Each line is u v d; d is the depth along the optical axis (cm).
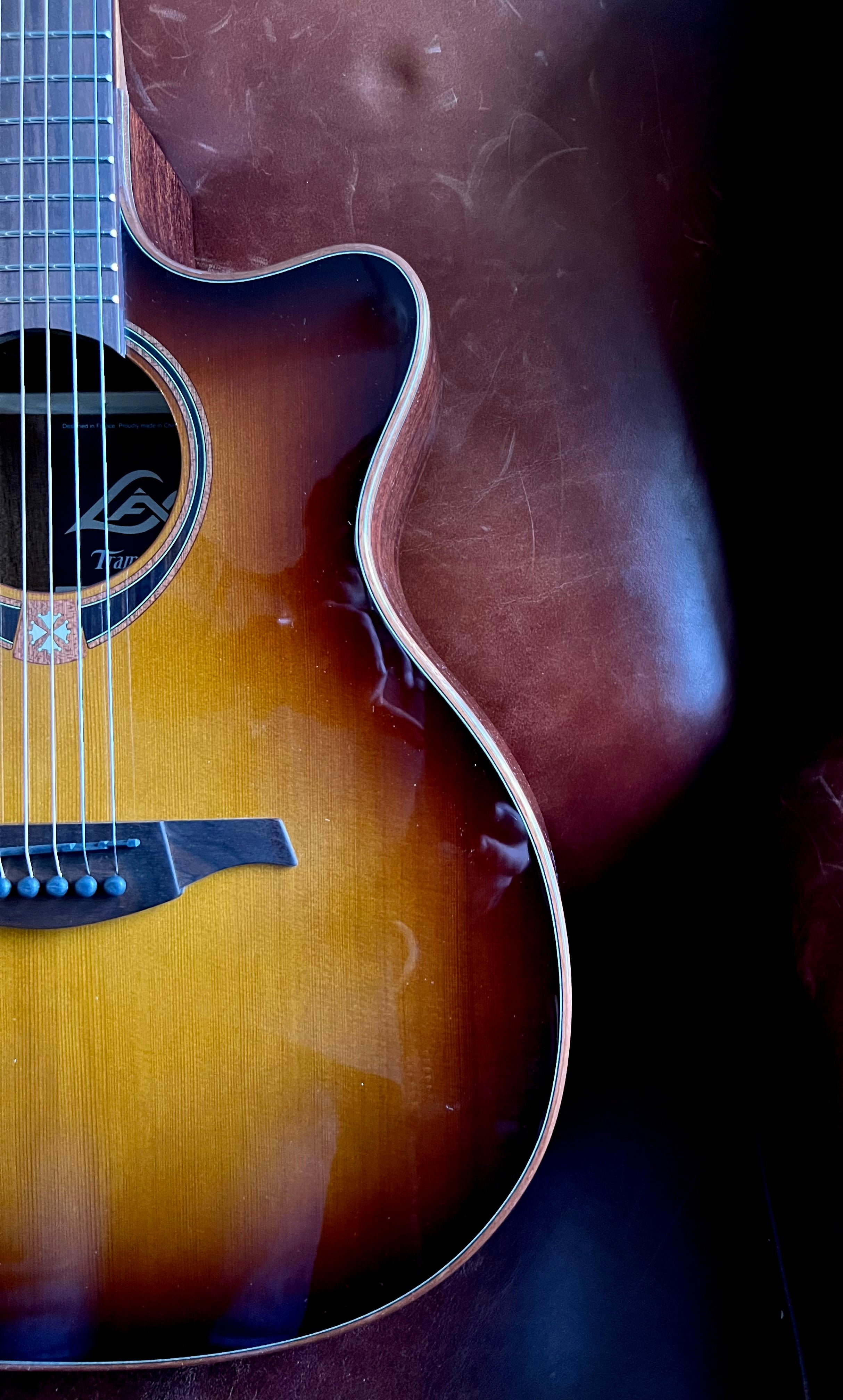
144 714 76
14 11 78
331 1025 74
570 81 87
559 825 89
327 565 76
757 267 87
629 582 88
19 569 86
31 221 77
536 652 89
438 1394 82
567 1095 88
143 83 87
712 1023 88
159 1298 73
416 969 74
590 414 88
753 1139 87
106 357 82
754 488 88
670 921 89
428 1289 73
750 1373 81
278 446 77
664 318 87
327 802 75
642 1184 86
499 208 87
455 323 88
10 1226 74
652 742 89
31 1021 74
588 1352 82
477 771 74
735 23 86
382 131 87
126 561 85
